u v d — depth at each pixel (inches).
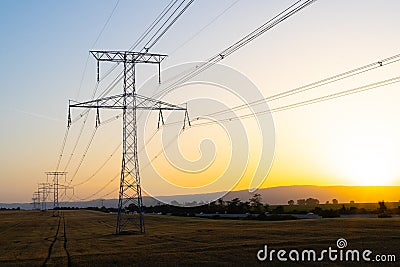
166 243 2356.1
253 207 6732.3
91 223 5049.2
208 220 4854.8
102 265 1611.7
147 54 2603.3
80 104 2554.1
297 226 3265.3
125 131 2876.5
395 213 4975.4
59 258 1876.2
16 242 2815.0
